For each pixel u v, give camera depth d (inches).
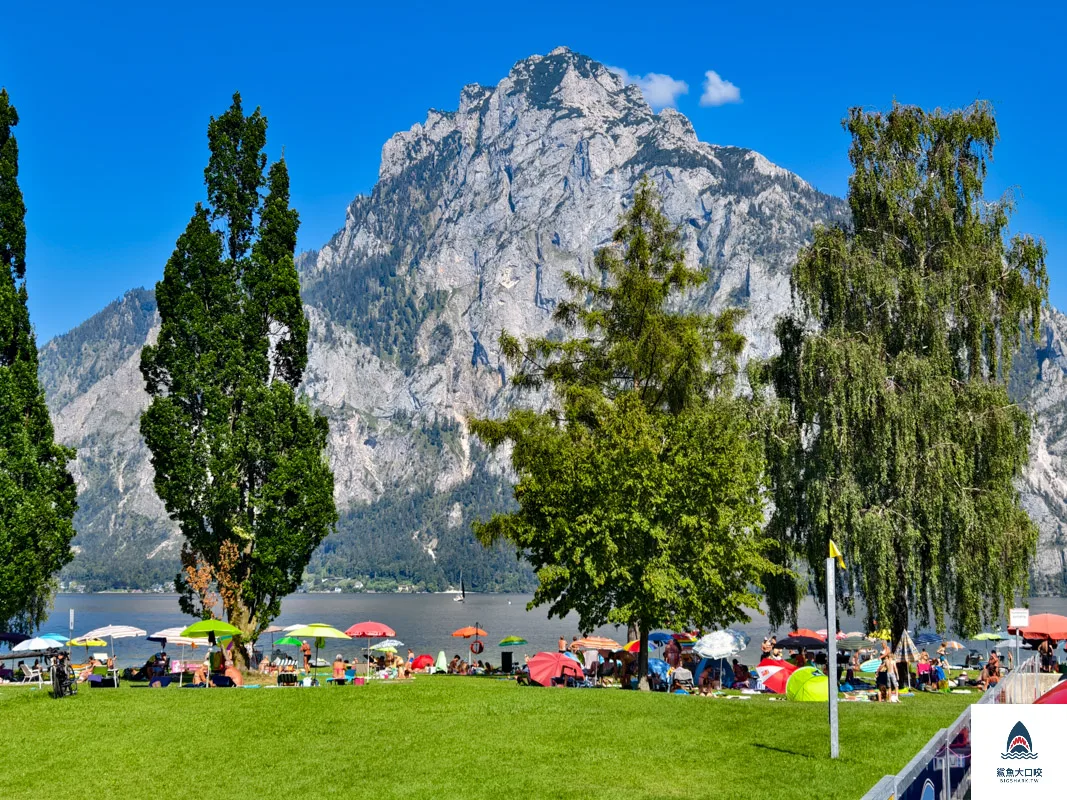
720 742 1021.2
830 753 940.6
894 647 1726.1
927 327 1782.7
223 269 1825.8
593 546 1617.9
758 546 1672.0
